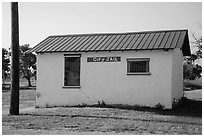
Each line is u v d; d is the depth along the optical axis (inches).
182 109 675.4
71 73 748.0
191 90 1359.5
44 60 764.6
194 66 1461.6
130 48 695.1
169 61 679.7
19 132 448.8
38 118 559.8
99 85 724.0
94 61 729.0
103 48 717.3
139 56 698.2
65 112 617.6
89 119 542.0
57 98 753.0
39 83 766.5
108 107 689.6
